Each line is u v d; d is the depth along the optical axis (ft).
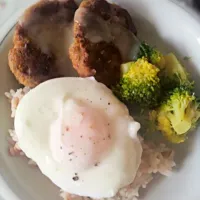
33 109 0.51
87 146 0.48
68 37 0.55
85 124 0.48
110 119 0.50
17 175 0.52
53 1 0.56
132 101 0.53
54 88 0.52
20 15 0.57
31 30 0.54
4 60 0.56
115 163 0.49
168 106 0.53
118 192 0.53
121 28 0.56
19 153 0.54
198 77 0.56
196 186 0.52
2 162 0.52
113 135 0.50
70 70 0.55
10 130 0.54
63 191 0.53
